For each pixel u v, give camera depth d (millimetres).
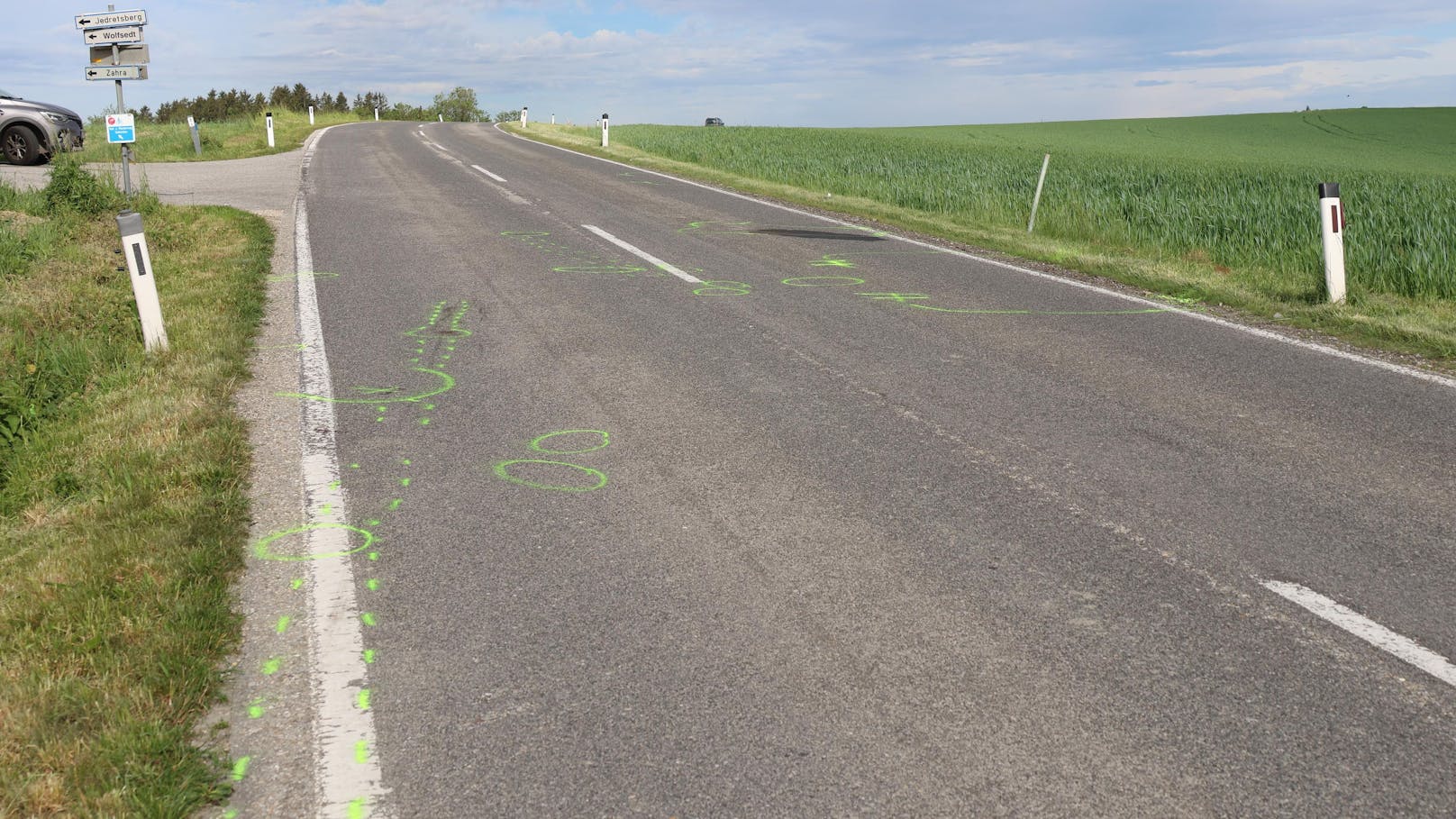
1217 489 4488
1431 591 3547
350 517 4219
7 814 2447
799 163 26188
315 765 2668
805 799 2518
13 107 20578
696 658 3158
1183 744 2723
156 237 10898
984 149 42500
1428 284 9273
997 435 5234
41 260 9727
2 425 5613
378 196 16125
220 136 31078
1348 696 2934
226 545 3889
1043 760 2660
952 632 3297
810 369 6512
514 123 45375
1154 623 3344
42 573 3664
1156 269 10000
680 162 24531
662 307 8305
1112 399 5871
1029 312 8273
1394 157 49781
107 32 13820
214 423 5281
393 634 3309
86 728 2777
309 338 7219
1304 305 8406
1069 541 3967
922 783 2574
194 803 2508
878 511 4270
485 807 2502
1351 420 5465
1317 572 3693
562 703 2932
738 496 4438
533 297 8633
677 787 2568
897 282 9555
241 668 3123
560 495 4453
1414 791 2529
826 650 3197
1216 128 74500
